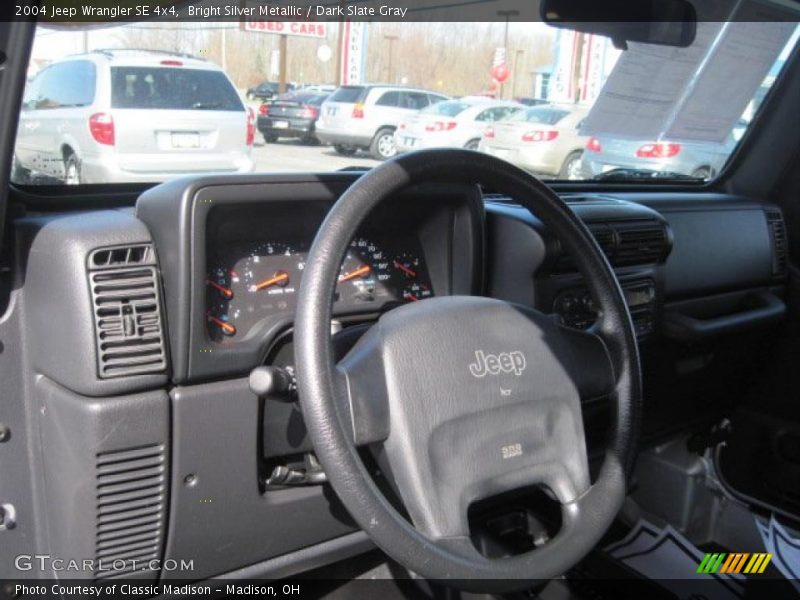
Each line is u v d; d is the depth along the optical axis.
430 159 1.19
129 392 1.32
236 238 1.40
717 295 2.60
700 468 2.48
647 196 2.51
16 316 1.40
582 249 1.36
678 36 2.11
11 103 1.21
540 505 1.79
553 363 1.26
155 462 1.36
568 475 1.23
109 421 1.30
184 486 1.40
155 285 1.33
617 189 2.64
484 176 1.26
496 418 1.19
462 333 1.20
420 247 1.62
